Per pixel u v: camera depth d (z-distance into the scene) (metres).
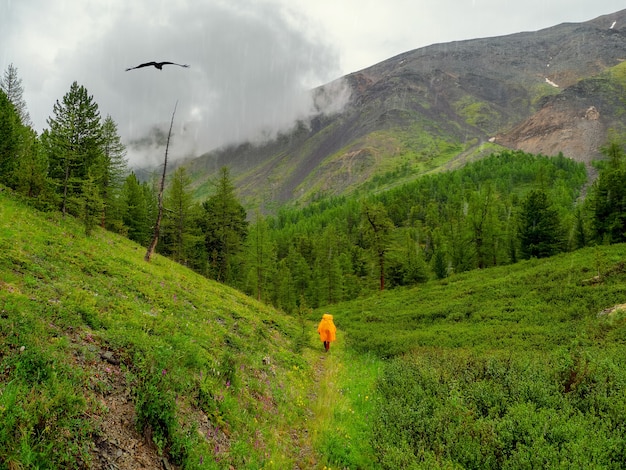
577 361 10.48
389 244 55.00
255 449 7.69
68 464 4.83
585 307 22.91
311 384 14.44
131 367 7.81
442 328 25.45
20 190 28.34
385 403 10.76
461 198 135.88
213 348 12.24
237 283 57.50
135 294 14.84
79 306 9.55
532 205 50.53
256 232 48.84
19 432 4.62
